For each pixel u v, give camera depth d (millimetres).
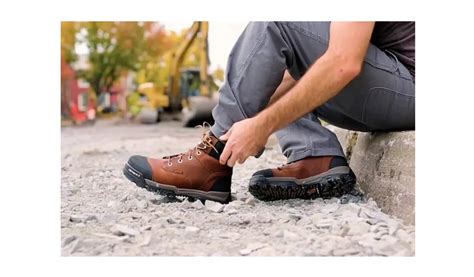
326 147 1791
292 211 1663
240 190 2012
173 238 1445
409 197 1538
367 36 1509
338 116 1820
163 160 1782
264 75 1651
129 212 1683
